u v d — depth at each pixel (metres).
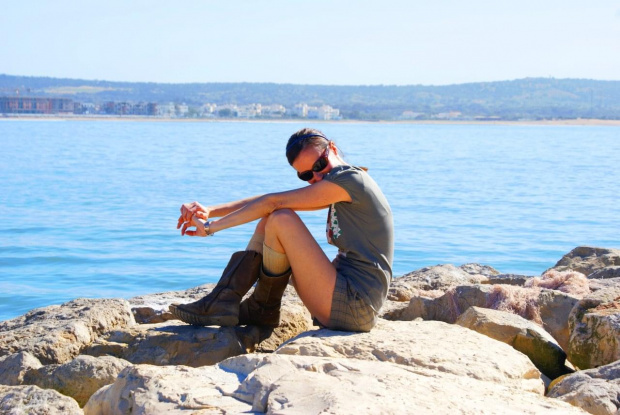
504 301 5.75
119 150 55.75
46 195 24.03
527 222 19.22
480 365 3.99
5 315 9.90
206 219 4.91
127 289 11.37
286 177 32.81
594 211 21.84
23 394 3.57
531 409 3.22
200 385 3.37
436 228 17.84
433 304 6.09
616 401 3.70
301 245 4.56
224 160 45.00
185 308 4.80
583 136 128.00
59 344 4.77
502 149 69.69
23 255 13.88
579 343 4.92
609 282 6.58
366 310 4.52
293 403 2.96
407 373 3.49
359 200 4.56
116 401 3.38
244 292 4.88
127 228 17.12
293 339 4.50
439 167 41.25
